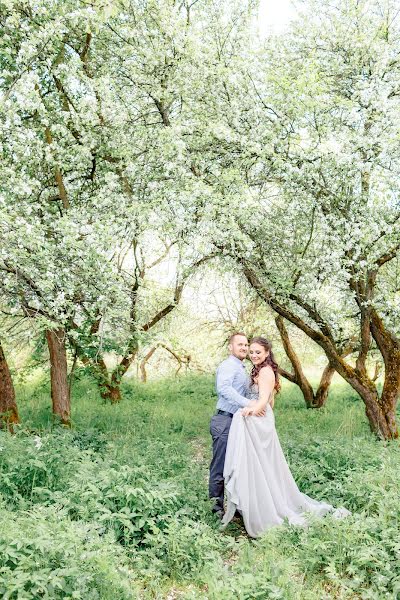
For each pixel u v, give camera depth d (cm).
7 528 408
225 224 745
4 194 752
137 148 865
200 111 833
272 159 778
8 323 983
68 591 355
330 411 1273
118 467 636
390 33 977
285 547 493
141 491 495
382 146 750
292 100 759
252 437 559
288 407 1400
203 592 428
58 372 965
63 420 959
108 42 918
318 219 839
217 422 602
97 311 851
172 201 784
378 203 778
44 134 912
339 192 824
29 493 561
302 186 809
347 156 740
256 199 784
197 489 618
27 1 742
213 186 786
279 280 873
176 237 812
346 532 484
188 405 1348
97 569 387
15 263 691
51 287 696
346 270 852
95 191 910
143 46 844
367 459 704
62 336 921
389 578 423
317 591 425
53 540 393
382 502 526
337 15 957
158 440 876
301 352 1778
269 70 840
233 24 883
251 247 786
